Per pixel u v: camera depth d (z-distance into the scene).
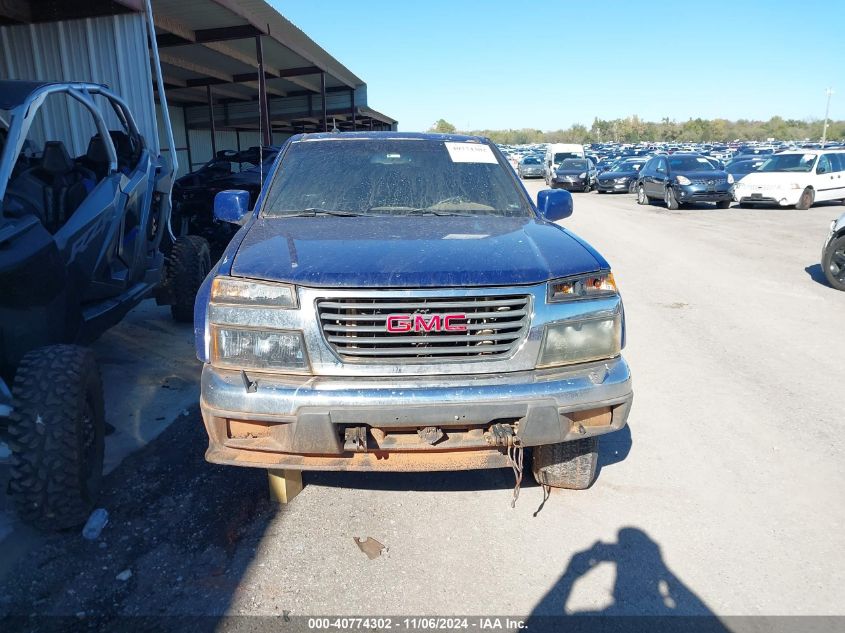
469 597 2.79
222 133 28.64
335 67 22.67
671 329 6.78
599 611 2.71
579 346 2.97
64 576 2.91
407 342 2.80
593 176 29.27
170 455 4.03
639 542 3.17
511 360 2.86
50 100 8.22
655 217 17.64
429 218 3.78
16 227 3.38
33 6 8.52
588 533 3.25
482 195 4.12
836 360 5.81
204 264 6.91
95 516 3.28
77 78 8.74
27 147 5.18
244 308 2.83
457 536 3.22
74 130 8.38
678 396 4.98
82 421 3.15
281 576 2.91
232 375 2.81
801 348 6.15
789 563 3.02
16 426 2.98
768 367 5.63
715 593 2.82
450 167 4.30
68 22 8.58
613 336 3.04
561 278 2.95
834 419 4.57
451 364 2.82
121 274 4.92
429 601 2.76
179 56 17.27
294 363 2.80
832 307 7.70
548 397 2.81
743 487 3.68
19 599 2.76
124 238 4.97
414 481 3.75
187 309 6.64
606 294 3.05
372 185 4.11
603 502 3.53
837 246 8.48
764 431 4.38
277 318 2.79
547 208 4.18
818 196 19.28
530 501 3.54
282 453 2.81
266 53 18.05
